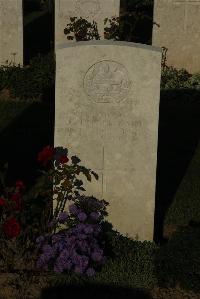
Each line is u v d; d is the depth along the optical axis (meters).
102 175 2.70
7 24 5.29
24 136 3.92
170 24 5.25
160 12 5.23
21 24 5.29
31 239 2.65
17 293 2.40
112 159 2.68
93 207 2.67
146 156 2.67
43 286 2.44
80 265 2.43
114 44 2.56
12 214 2.60
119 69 2.59
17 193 2.58
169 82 4.99
